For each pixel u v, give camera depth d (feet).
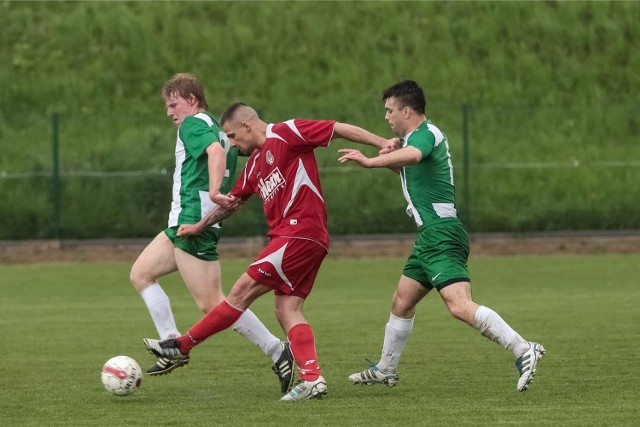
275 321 114.21
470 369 79.77
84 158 208.13
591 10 280.31
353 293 143.02
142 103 253.03
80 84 256.73
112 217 199.11
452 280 66.39
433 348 90.84
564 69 266.57
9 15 273.13
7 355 90.38
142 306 130.62
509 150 222.69
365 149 211.20
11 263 183.83
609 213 207.92
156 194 199.82
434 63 265.75
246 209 197.26
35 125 223.92
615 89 262.88
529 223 206.90
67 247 196.34
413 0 282.15
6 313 123.03
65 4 279.08
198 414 62.13
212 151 69.77
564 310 118.01
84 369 82.43
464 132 199.72
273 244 67.36
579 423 57.77
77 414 62.85
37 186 205.16
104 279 162.09
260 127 68.44
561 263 176.24
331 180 205.98
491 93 257.34
